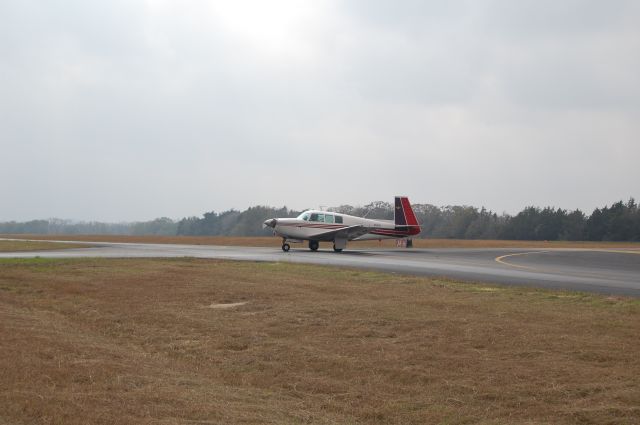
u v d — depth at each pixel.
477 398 7.35
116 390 7.06
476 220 123.75
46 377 7.34
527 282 18.05
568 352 9.05
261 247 45.34
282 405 7.15
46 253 32.91
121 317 12.51
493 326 10.87
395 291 15.76
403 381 8.09
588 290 15.93
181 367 8.83
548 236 112.38
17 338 9.63
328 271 21.27
